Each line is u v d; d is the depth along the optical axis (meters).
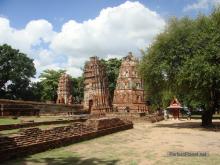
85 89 52.38
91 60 52.44
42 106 43.28
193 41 28.88
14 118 31.16
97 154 13.94
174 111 53.22
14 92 70.81
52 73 81.81
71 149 15.24
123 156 13.50
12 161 11.98
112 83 74.00
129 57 49.41
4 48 69.00
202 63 26.97
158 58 31.39
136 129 28.55
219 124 35.69
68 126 17.31
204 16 30.39
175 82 31.48
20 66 70.44
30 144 13.50
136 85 48.44
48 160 12.39
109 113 44.22
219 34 27.62
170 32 31.09
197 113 71.94
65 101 62.97
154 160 12.64
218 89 29.39
